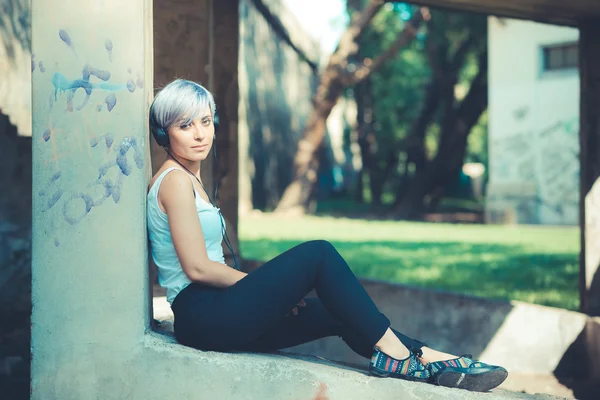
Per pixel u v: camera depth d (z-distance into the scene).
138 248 2.99
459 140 22.14
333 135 30.55
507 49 19.64
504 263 11.10
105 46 2.98
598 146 6.01
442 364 2.92
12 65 6.90
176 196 2.86
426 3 6.14
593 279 6.02
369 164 26.86
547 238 15.23
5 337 5.74
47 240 3.01
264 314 2.88
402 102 24.61
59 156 3.00
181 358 2.94
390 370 2.90
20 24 7.07
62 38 2.99
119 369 2.99
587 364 5.76
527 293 8.25
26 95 7.03
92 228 2.99
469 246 13.68
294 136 26.92
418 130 24.22
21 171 6.88
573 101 18.52
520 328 5.96
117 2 2.97
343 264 2.93
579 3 5.57
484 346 6.02
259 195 25.28
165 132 2.97
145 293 3.02
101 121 2.99
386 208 26.08
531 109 19.30
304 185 21.61
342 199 30.36
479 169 31.16
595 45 6.03
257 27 24.88
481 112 21.81
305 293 2.95
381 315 2.93
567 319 5.84
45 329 3.02
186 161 3.05
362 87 25.25
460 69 22.48
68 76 2.99
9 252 6.75
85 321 3.00
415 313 6.20
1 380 4.60
